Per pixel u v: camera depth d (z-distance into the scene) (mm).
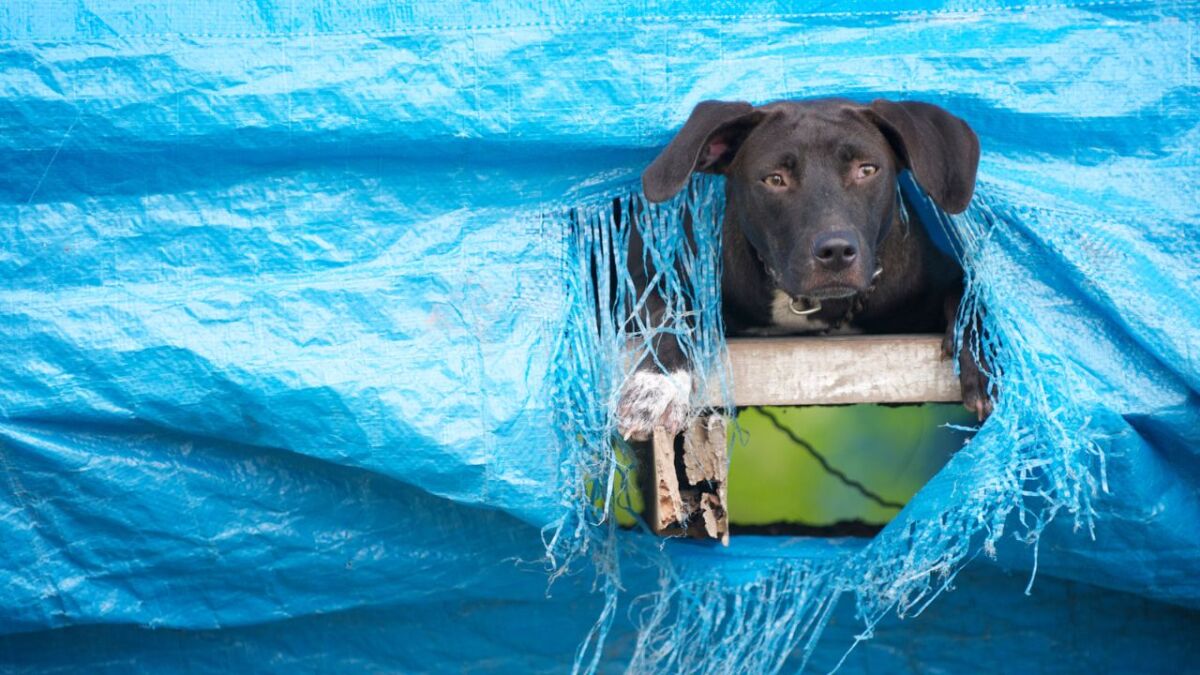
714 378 3064
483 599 3443
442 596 3330
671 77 3037
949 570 3381
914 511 2932
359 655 3506
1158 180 3025
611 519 3113
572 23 3012
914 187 3314
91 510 3066
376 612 3477
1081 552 3129
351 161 3074
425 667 3498
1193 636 3404
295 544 3162
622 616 3453
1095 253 2980
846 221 2912
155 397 2953
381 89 2986
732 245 3305
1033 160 3072
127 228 3029
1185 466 3057
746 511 4281
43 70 2947
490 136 3025
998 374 2959
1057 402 2889
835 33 3057
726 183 3254
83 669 3500
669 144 2902
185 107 2961
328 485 3150
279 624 3484
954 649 3457
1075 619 3422
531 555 3248
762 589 3201
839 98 3086
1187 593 3131
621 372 3027
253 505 3127
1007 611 3436
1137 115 3016
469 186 3105
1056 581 3402
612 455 2941
